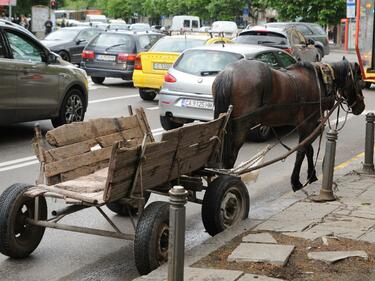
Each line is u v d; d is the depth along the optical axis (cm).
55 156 585
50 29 3881
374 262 550
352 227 647
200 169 652
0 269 569
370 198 769
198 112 1184
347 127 1415
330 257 552
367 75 1847
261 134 1176
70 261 591
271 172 979
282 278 512
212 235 636
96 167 627
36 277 553
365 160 930
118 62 1995
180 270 443
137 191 539
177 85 1202
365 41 1831
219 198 617
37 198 572
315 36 2959
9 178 898
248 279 503
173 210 436
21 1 4706
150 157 534
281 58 1246
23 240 584
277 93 752
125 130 667
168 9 6762
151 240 521
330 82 836
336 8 4109
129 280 548
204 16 6056
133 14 8256
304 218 677
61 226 564
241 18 5766
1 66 1077
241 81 724
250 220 657
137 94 1883
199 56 1214
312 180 859
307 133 819
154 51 1664
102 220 711
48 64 1188
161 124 1279
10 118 1119
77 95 1280
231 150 725
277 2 4269
